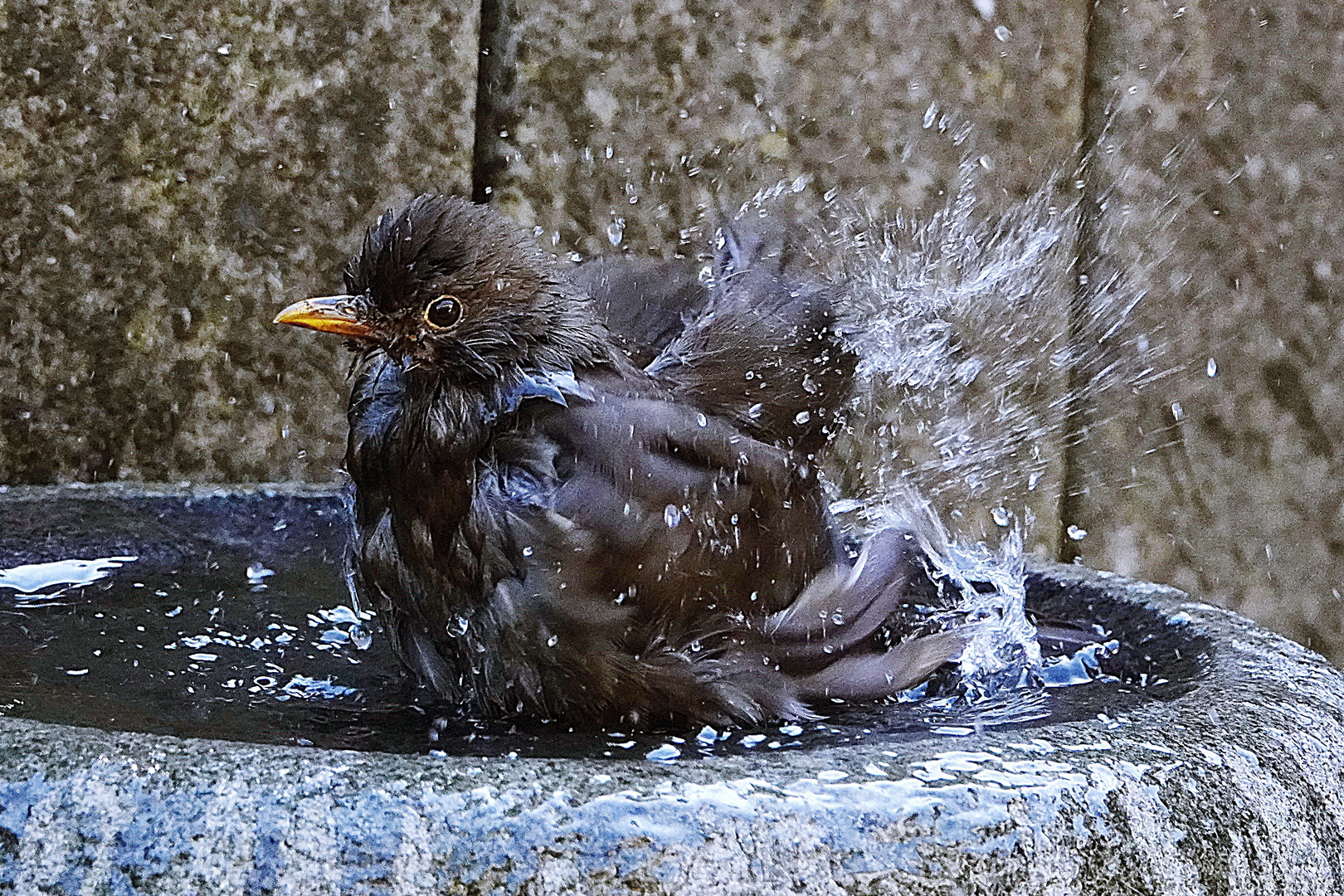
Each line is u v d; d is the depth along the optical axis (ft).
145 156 30.50
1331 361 38.24
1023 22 35.29
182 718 18.51
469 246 19.36
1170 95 36.68
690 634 19.49
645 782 13.28
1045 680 21.34
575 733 19.01
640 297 23.17
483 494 18.95
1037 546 37.29
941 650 21.04
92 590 24.80
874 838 13.32
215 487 27.53
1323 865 15.65
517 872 12.71
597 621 18.81
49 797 12.84
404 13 31.37
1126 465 37.81
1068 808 14.02
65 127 30.04
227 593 24.81
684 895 12.85
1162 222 37.09
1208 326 37.68
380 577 20.10
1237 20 36.76
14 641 21.68
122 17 30.01
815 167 34.50
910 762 14.17
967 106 35.19
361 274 19.70
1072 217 36.55
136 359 30.99
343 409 32.04
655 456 19.39
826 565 21.66
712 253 26.20
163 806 12.73
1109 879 13.98
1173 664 20.79
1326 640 39.27
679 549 19.20
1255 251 37.63
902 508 25.50
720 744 18.66
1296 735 16.42
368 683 20.63
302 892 12.51
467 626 19.38
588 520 18.75
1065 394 37.11
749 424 21.01
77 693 19.31
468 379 19.40
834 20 34.14
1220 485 38.42
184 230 30.89
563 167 33.40
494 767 13.35
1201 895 14.40
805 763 14.03
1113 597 23.16
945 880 13.37
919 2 34.53
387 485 19.80
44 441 30.76
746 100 33.96
